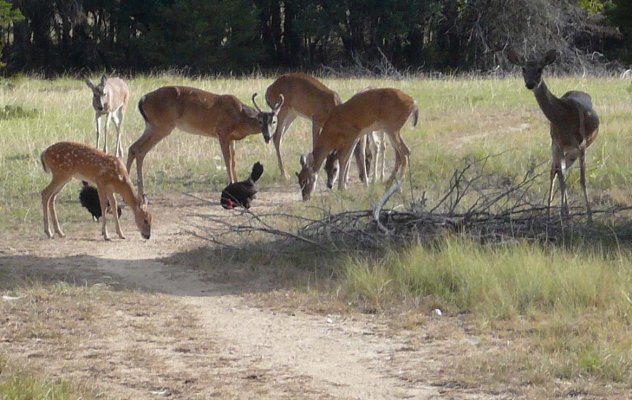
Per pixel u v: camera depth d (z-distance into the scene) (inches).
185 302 519.5
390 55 2326.5
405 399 379.2
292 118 912.9
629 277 517.3
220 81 1620.3
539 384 389.4
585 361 403.9
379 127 815.1
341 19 2194.9
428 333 461.7
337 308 502.3
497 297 499.2
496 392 383.6
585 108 685.3
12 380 387.2
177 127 845.2
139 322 482.9
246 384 397.7
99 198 674.2
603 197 753.0
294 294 527.8
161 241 669.9
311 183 793.6
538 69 674.8
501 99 1343.5
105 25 2283.5
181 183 876.6
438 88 1499.8
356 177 915.4
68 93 1457.9
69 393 376.2
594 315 472.4
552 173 692.7
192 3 2155.5
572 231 613.3
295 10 2301.9
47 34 2203.5
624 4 948.0
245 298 525.7
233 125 837.8
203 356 433.7
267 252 605.0
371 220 631.2
